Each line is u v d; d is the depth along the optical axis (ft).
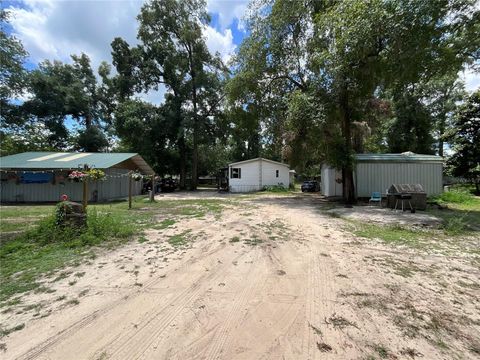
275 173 89.40
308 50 47.55
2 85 63.52
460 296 9.86
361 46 31.83
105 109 103.14
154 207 38.29
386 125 88.53
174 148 102.22
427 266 13.06
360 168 46.55
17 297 10.02
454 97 87.40
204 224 24.45
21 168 45.78
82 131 97.45
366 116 52.49
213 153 131.44
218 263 13.79
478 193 57.11
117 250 16.01
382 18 27.96
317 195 66.49
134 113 84.89
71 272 12.50
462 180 72.69
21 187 48.98
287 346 7.02
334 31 35.27
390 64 31.42
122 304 9.46
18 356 6.77
